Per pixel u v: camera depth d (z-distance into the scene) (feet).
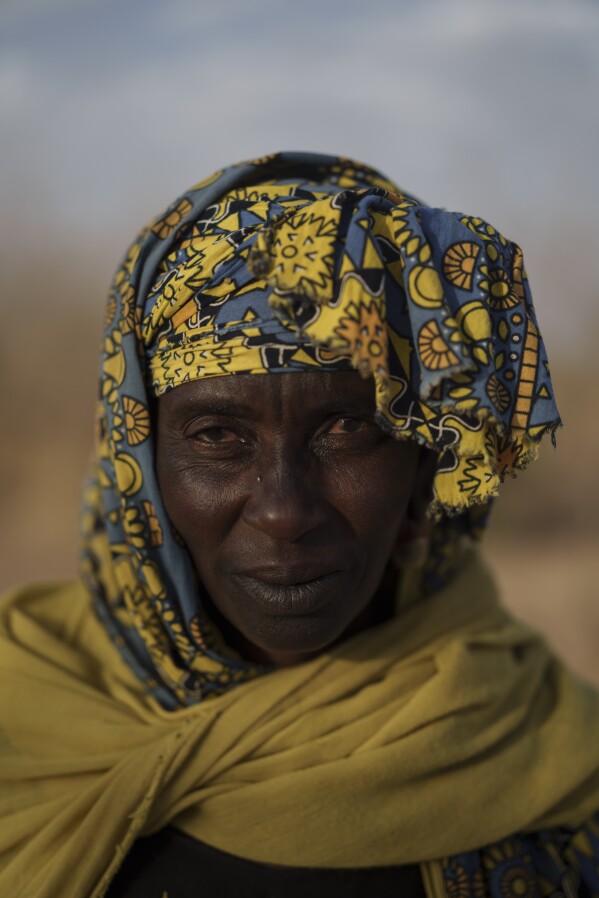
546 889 4.66
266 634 4.12
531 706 5.04
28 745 4.66
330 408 3.92
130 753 4.51
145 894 4.38
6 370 32.76
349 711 4.58
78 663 4.99
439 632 4.86
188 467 4.12
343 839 4.36
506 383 3.92
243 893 4.36
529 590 20.95
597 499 25.52
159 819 4.40
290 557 4.01
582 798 4.84
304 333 3.67
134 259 4.50
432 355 3.65
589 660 17.69
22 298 36.35
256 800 4.38
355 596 4.21
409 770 4.48
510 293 3.93
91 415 31.19
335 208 3.73
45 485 26.55
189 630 4.50
